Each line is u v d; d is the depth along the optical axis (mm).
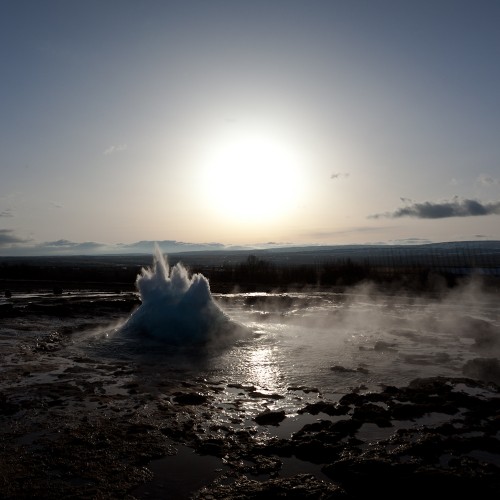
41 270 55625
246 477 6465
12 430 7848
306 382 10797
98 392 9938
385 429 8000
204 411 8844
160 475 6480
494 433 7773
